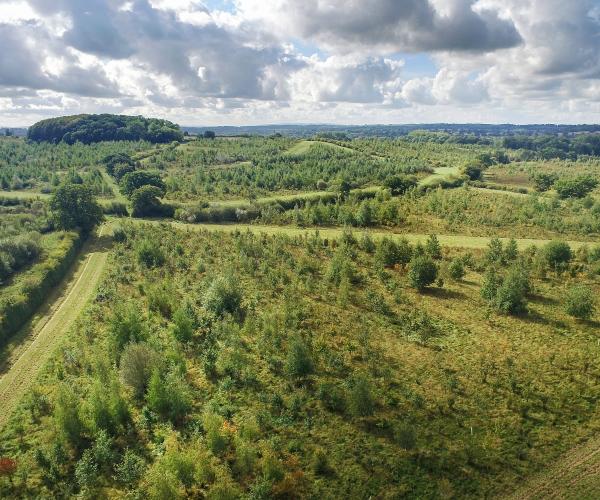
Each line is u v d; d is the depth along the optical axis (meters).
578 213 127.31
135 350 49.31
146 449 41.22
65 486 37.53
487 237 103.06
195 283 79.12
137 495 36.28
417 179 175.38
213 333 59.53
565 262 79.94
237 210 131.62
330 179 171.62
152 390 44.28
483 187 180.62
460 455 40.38
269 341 56.50
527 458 40.12
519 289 65.75
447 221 116.19
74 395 45.06
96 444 40.00
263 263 83.56
